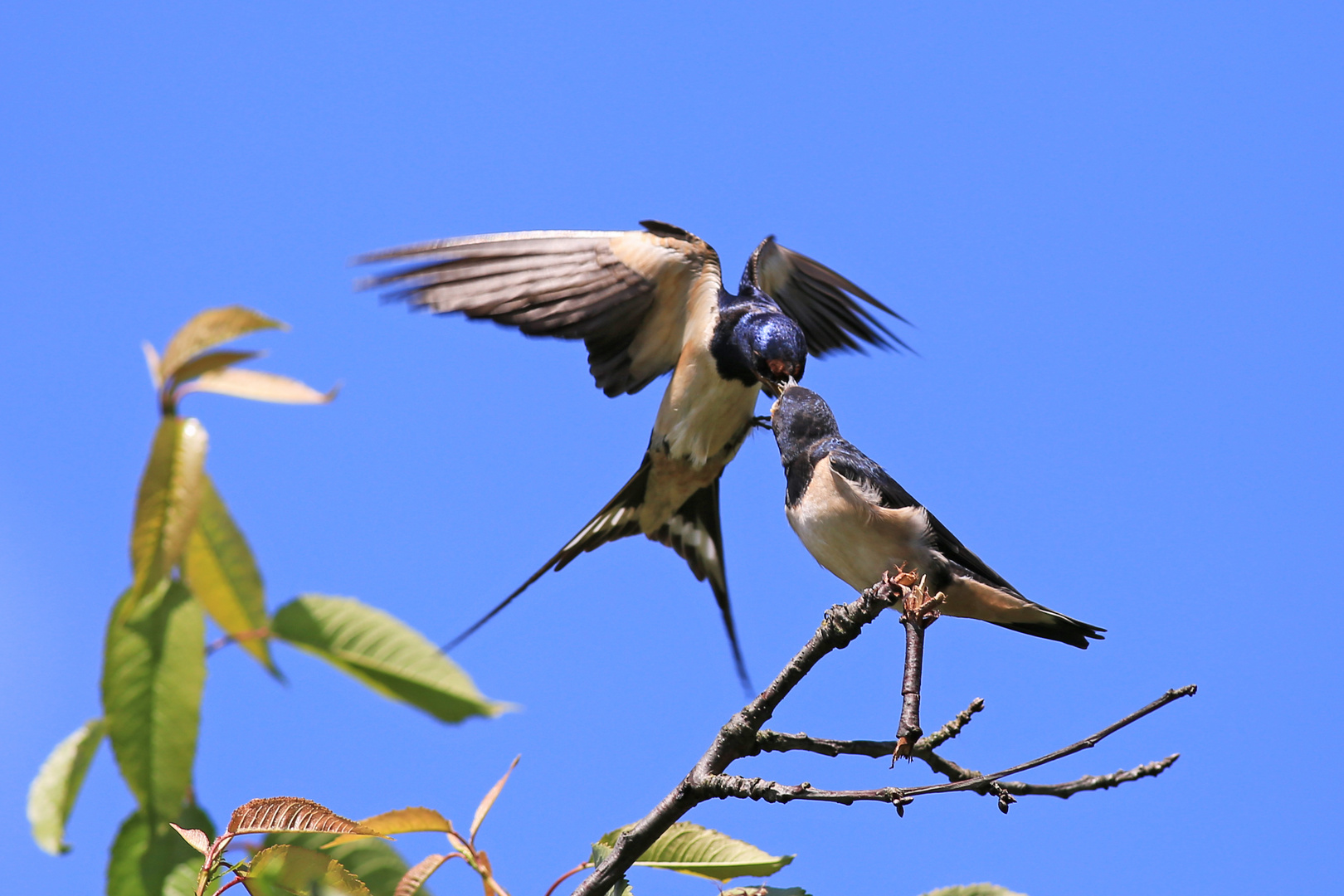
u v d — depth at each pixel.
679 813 6.91
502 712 3.64
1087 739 5.76
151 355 3.53
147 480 3.42
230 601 3.62
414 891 5.19
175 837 4.10
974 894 6.15
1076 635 8.63
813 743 7.06
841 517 8.45
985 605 8.52
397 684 3.64
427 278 11.23
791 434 9.00
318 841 5.18
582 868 6.96
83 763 3.67
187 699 3.47
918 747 6.59
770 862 6.98
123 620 3.46
